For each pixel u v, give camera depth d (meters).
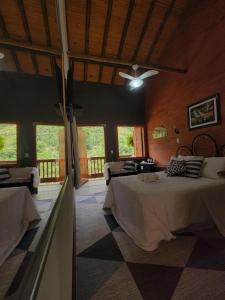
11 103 1.10
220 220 2.40
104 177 6.41
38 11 2.90
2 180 0.78
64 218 1.23
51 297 0.55
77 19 4.45
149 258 1.87
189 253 1.91
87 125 6.18
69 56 4.16
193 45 4.28
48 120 1.65
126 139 7.35
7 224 0.61
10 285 0.42
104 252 2.02
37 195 1.02
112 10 4.44
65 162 1.91
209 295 1.38
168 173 3.49
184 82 4.66
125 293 1.44
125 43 5.26
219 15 3.54
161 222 2.13
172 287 1.47
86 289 1.49
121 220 2.78
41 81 1.76
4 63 1.09
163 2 4.39
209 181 2.73
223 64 3.51
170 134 5.35
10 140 0.95
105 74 6.25
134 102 6.88
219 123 3.63
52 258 0.62
